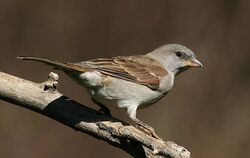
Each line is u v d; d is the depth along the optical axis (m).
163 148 8.25
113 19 17.16
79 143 15.02
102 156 14.88
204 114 16.02
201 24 17.22
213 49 17.00
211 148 15.51
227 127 15.80
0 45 16.75
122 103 9.45
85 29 17.09
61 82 15.91
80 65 8.86
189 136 15.64
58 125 15.22
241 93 16.41
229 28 17.23
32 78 16.27
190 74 16.44
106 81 9.20
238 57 16.92
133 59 9.83
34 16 17.16
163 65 10.48
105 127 8.44
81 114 8.55
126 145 8.46
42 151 15.01
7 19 17.00
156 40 17.05
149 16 17.20
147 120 15.77
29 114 15.30
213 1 17.38
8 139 15.07
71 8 17.22
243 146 15.48
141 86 9.60
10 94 8.47
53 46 16.98
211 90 16.38
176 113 15.91
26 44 16.94
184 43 17.05
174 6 17.23
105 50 16.98
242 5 17.38
